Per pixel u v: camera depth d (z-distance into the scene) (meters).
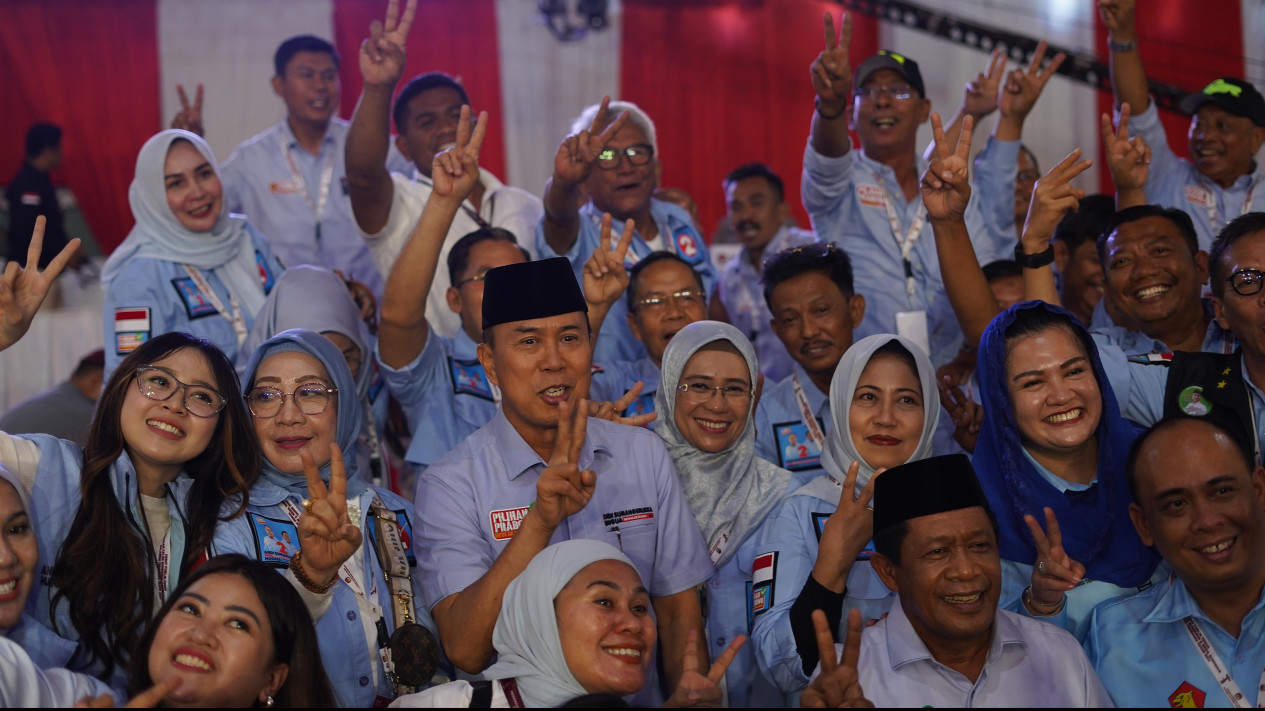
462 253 4.08
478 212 5.09
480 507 2.93
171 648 2.42
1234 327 3.22
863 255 4.78
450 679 3.04
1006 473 3.03
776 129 10.94
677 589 2.96
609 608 2.50
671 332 3.96
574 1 10.67
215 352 3.04
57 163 7.70
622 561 2.57
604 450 3.02
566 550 2.57
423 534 2.92
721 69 10.95
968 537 2.59
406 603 3.02
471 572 2.81
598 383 4.01
